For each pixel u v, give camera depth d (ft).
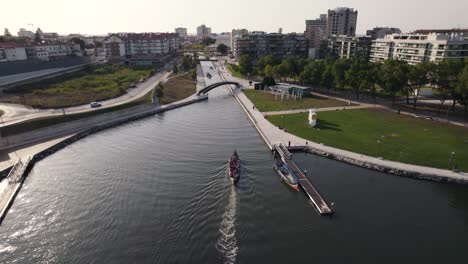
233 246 152.66
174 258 144.97
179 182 212.02
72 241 158.30
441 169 226.17
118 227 167.22
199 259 144.36
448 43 499.92
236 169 221.87
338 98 443.73
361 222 173.88
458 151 253.85
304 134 298.35
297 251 150.82
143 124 351.67
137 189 203.82
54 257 148.25
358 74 411.34
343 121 334.85
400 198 197.67
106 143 290.97
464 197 199.52
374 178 222.07
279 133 302.45
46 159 255.29
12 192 201.67
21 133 284.61
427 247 155.43
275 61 594.24
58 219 175.73
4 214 180.75
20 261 146.72
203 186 206.49
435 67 349.41
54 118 319.47
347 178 222.07
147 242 155.43
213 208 182.39
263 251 150.10
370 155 250.57
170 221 170.81
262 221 172.24
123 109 375.66
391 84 364.79
